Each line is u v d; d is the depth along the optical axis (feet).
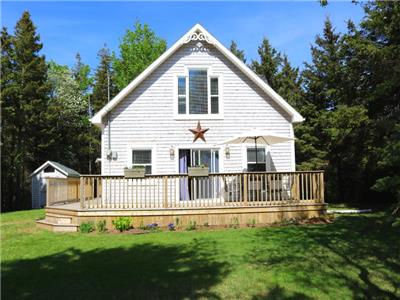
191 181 45.70
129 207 43.60
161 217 42.65
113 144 52.54
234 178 46.34
